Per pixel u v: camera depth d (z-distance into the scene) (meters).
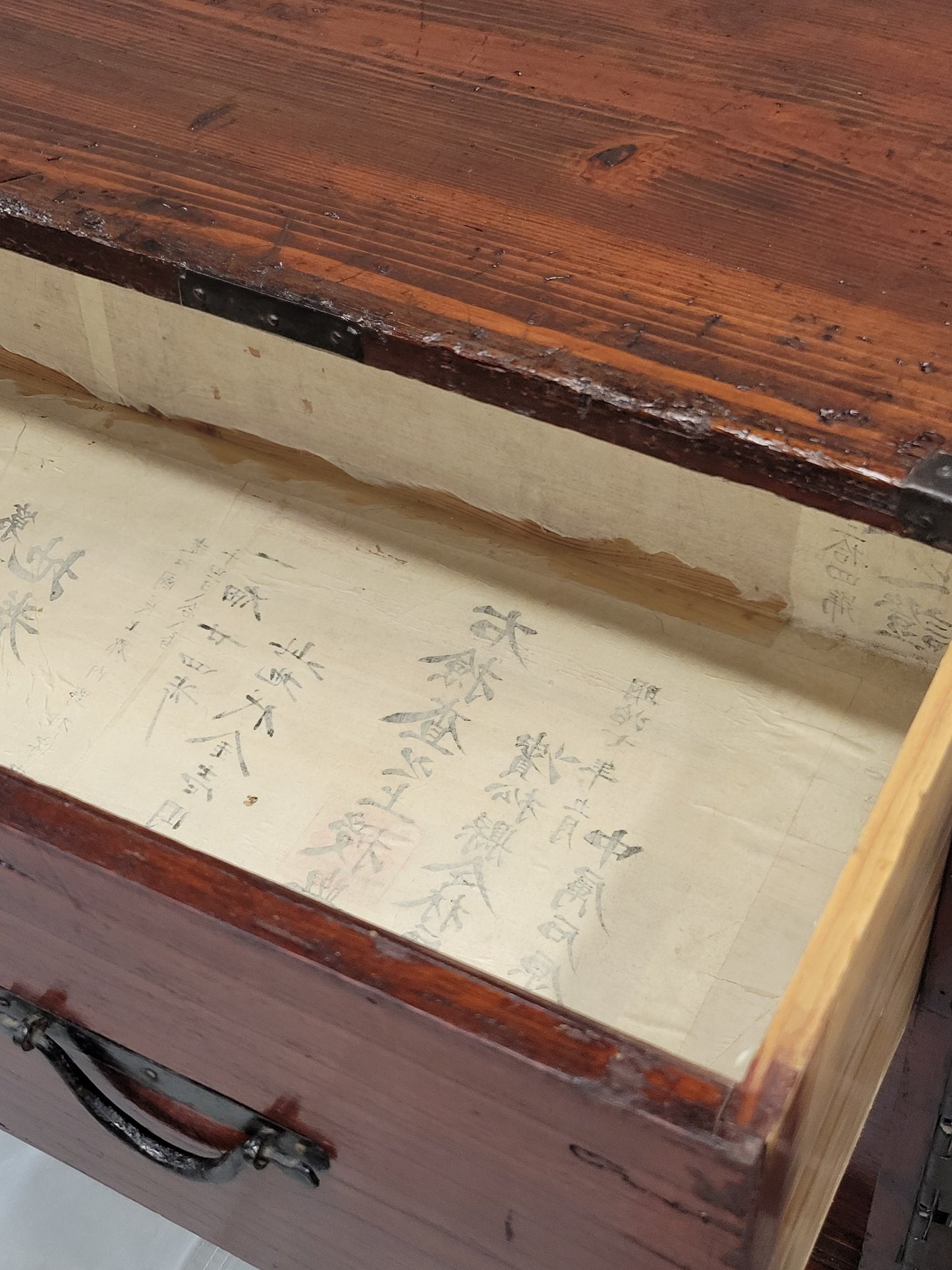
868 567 0.57
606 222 0.57
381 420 0.65
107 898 0.42
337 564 0.64
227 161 0.59
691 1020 0.49
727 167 0.59
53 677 0.60
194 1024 0.48
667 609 0.62
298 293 0.53
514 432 0.61
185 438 0.71
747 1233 0.38
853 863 0.38
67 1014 0.55
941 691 0.43
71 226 0.56
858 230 0.56
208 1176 0.54
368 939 0.39
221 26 0.68
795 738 0.56
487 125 0.62
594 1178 0.40
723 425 0.48
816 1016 0.36
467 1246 0.52
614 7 0.69
